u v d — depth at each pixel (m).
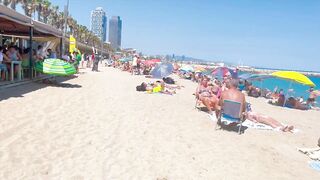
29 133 7.06
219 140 8.60
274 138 9.66
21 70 15.18
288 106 18.94
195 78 29.48
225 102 9.71
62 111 9.52
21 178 5.02
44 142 6.65
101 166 5.87
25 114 8.57
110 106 11.26
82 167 5.72
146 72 30.67
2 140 6.41
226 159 7.14
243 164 6.95
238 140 8.87
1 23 17.06
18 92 11.80
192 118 10.93
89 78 21.03
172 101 14.29
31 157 5.82
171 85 22.02
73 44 25.89
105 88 16.20
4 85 12.59
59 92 12.95
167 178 5.73
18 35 22.41
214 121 10.80
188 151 7.34
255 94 22.80
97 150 6.64
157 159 6.59
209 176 6.08
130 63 35.50
